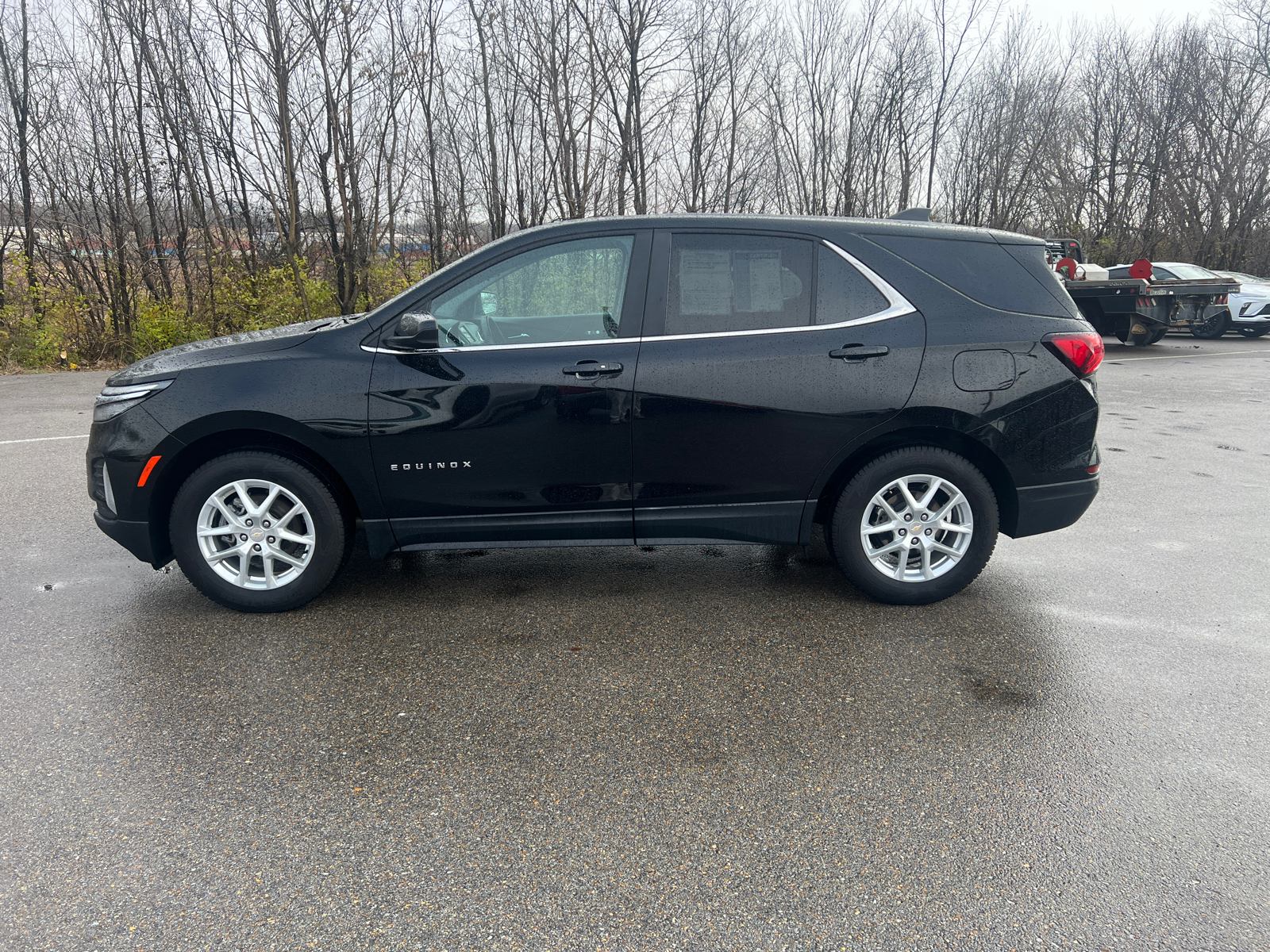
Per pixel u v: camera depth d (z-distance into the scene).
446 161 17.70
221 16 14.48
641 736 2.75
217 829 2.27
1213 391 10.52
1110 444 7.44
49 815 2.33
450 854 2.17
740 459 3.67
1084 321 3.82
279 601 3.74
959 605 3.91
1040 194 25.77
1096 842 2.22
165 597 3.98
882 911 1.97
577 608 3.88
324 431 3.55
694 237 3.67
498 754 2.65
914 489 3.82
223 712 2.90
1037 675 3.18
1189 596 4.00
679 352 3.61
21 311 14.41
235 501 3.75
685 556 4.65
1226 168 26.59
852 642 3.49
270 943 1.87
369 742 2.72
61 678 3.15
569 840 2.23
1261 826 2.28
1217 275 17.91
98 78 14.88
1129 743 2.70
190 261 15.77
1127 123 27.20
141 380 3.61
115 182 14.98
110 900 2.00
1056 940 1.88
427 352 3.58
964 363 3.63
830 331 3.64
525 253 3.69
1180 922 1.93
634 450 3.64
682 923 1.93
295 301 14.82
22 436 7.79
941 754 2.64
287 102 14.60
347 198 15.91
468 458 3.63
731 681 3.14
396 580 4.26
